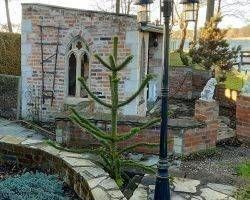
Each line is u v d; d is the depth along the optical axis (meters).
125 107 10.98
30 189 5.64
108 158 6.55
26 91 11.80
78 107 9.84
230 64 16.11
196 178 6.54
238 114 9.59
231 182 6.39
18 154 7.08
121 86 10.96
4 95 12.04
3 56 13.38
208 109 8.23
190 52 16.94
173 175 6.62
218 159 8.11
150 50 13.75
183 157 7.89
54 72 11.55
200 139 8.19
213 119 8.38
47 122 11.70
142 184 6.15
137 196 5.69
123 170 6.73
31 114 11.83
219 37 16.14
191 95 15.96
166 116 4.90
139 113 11.59
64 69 11.49
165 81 4.86
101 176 5.71
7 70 13.48
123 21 10.73
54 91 11.63
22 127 10.95
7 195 5.50
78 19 11.16
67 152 6.77
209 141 8.38
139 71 11.03
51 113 11.71
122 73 10.91
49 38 11.45
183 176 6.61
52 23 11.35
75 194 5.96
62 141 8.46
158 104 13.80
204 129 8.20
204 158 8.11
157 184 4.98
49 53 11.52
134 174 6.70
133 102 10.93
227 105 13.30
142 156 7.87
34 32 11.49
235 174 7.12
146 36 11.95
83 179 5.61
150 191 5.88
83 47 11.36
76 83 11.56
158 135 7.90
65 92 11.59
